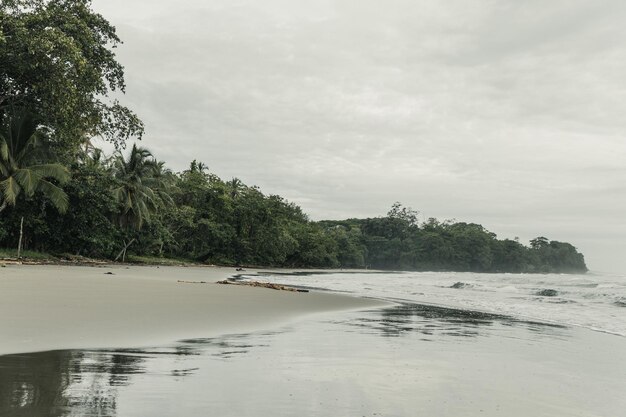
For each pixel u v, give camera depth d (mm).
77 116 30656
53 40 26812
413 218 163875
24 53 26938
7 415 3199
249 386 4242
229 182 79000
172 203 57250
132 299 11789
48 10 28688
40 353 5383
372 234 151750
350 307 13172
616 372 5520
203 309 10648
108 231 44188
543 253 189875
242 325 8547
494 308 14828
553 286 32594
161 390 3998
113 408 3453
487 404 3975
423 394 4199
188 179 73750
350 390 4227
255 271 53000
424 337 7840
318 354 5930
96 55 31797
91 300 11008
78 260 40031
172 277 25531
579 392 4520
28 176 32312
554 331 9289
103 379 4289
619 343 7898
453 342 7383
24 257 33969
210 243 70125
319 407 3689
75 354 5383
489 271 157250
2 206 32781
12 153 33312
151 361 5180
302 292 18453
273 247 77562
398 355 6051
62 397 3676
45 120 33219
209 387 4164
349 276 48656
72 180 39594
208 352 5863
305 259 92750
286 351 6074
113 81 33250
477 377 4961
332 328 8625
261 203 75688
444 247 145125
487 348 6906
